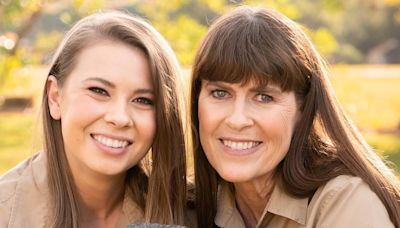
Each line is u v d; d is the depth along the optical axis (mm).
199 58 3137
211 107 3105
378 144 13297
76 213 3213
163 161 3258
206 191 3428
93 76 2994
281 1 8586
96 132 3031
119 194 3371
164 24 9539
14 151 13055
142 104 3100
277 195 3244
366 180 3078
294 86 3096
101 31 3074
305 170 3184
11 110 20125
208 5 9844
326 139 3279
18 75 10719
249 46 3018
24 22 11188
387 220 2986
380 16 41188
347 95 10039
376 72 26734
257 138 3082
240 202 3414
